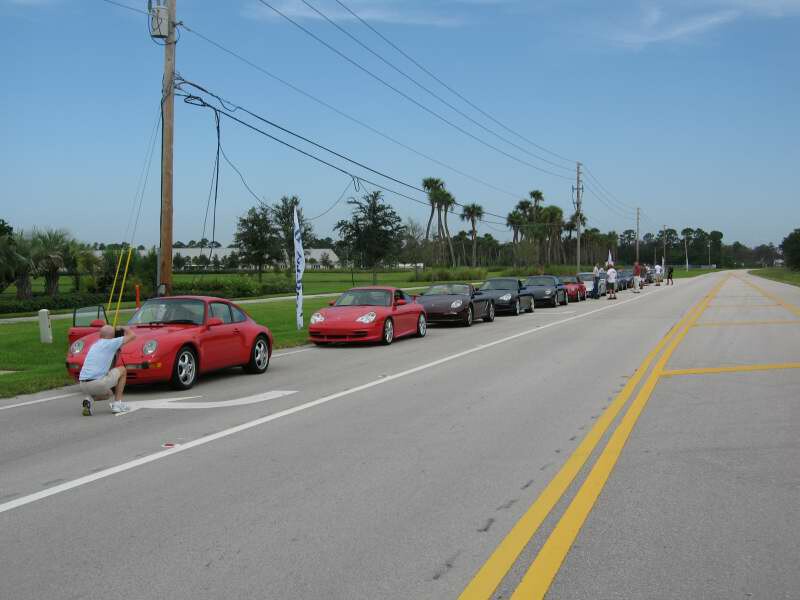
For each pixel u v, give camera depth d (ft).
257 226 196.44
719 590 12.37
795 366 39.75
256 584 12.78
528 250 311.27
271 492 18.24
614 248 581.53
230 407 30.45
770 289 154.71
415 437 24.13
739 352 46.37
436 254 287.48
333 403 30.78
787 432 24.26
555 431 24.81
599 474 19.51
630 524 15.66
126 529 15.66
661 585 12.59
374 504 17.19
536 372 39.22
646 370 39.22
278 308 94.17
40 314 56.13
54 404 32.09
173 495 18.11
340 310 56.70
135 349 33.99
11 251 111.34
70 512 16.88
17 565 13.75
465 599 12.12
